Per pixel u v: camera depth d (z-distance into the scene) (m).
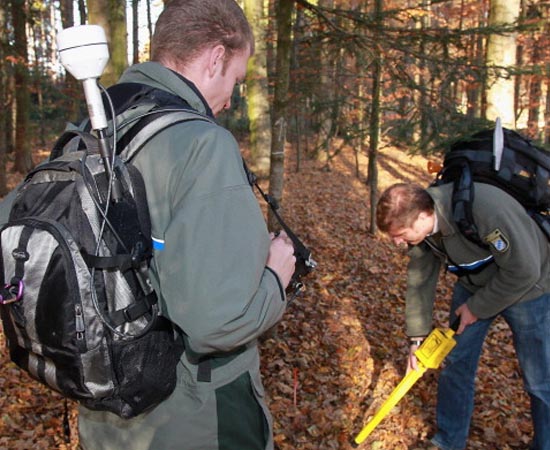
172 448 1.37
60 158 1.35
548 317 2.68
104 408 1.28
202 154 1.23
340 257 7.90
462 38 4.41
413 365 2.83
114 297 1.21
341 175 15.52
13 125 18.02
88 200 1.22
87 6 4.55
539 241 2.54
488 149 2.47
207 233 1.18
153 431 1.38
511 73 4.35
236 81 1.51
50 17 20.03
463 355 2.90
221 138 1.27
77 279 1.17
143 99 1.35
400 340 4.96
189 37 1.38
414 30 4.41
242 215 1.21
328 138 5.37
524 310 2.67
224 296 1.16
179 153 1.25
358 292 6.39
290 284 1.62
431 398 3.81
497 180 2.42
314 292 6.17
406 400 3.80
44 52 16.67
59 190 1.26
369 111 6.39
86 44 1.19
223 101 1.50
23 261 1.18
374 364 4.45
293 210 10.86
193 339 1.19
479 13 13.43
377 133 6.03
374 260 7.84
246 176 1.30
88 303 1.17
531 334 2.69
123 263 1.20
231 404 1.38
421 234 2.56
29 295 1.18
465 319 2.72
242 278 1.18
